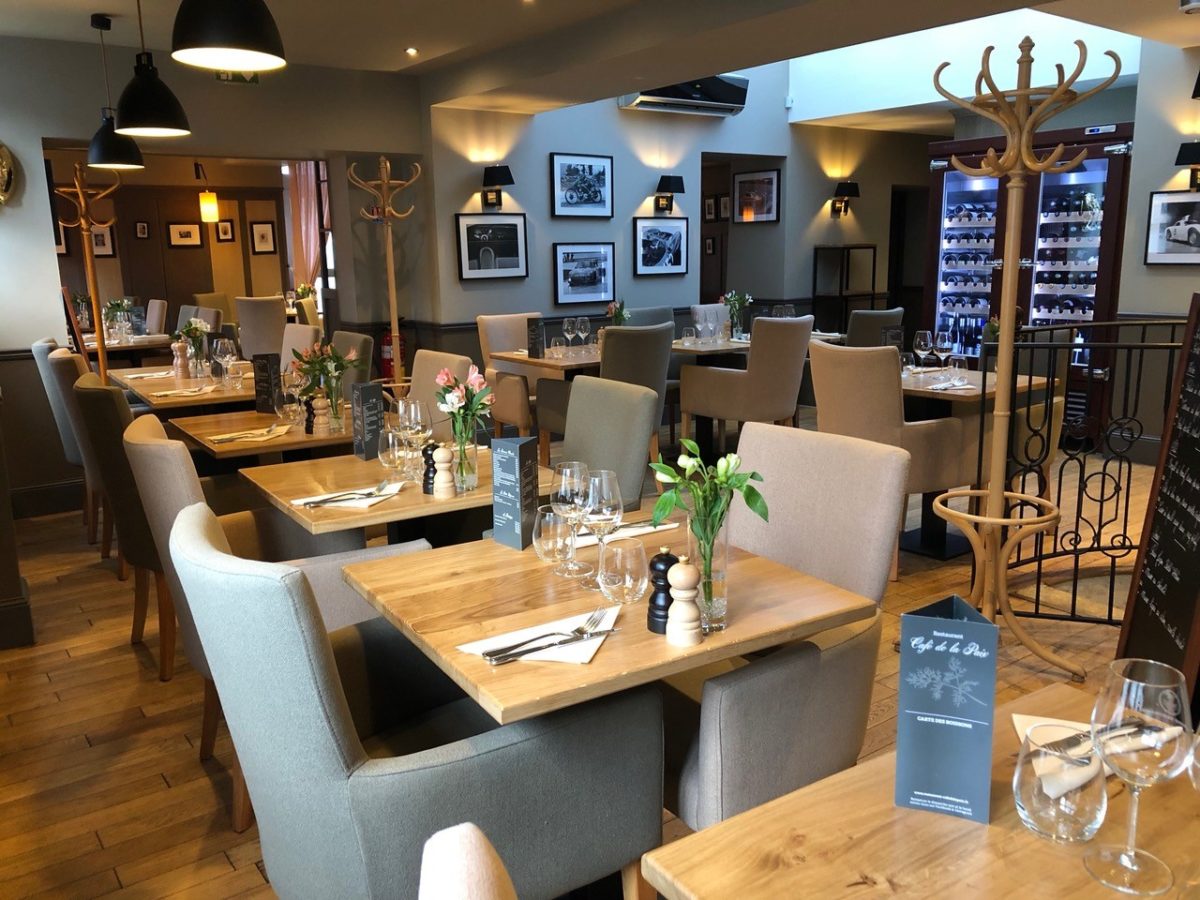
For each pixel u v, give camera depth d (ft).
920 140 34.19
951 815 3.81
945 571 14.43
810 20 14.69
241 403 16.88
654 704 5.70
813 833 3.72
